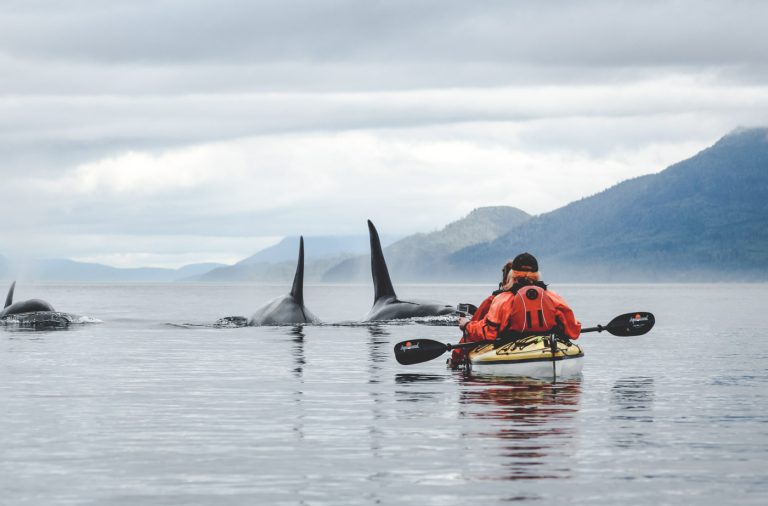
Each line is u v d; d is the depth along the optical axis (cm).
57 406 2822
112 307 14025
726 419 2542
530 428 2402
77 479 1873
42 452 2123
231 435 2327
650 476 1881
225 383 3400
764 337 6009
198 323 7475
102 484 1833
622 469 1941
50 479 1873
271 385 3331
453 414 2630
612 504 1688
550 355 3509
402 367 3938
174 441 2250
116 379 3531
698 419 2541
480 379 3475
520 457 2053
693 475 1889
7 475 1906
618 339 5775
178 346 5088
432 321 6825
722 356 4525
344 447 2169
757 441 2230
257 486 1816
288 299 7119
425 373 3697
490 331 3619
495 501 1706
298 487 1808
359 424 2475
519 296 3591
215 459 2048
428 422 2498
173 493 1767
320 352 4684
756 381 3438
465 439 2255
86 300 19812
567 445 2181
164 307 14100
